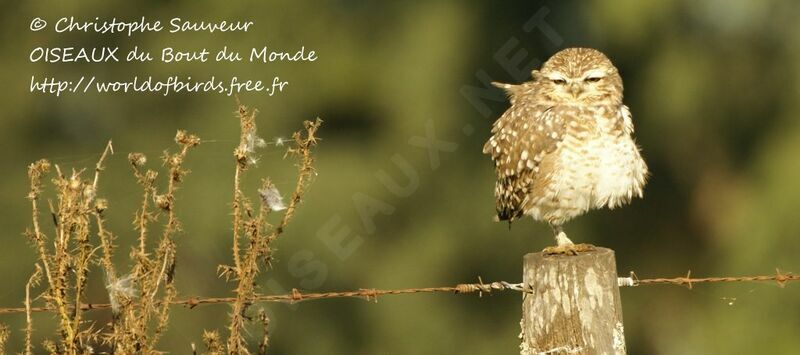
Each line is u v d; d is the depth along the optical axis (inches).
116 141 543.5
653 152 577.3
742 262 555.2
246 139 208.4
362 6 555.8
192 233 517.0
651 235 607.2
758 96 549.6
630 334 611.8
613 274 212.4
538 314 213.2
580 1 552.7
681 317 604.4
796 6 534.6
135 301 208.4
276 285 548.4
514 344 583.5
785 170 543.8
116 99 545.3
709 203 585.0
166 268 207.5
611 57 544.4
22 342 509.7
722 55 540.7
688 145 569.6
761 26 537.3
